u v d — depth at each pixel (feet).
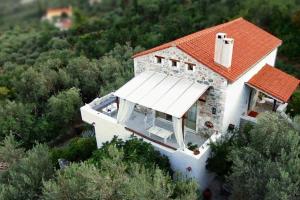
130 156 78.07
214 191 87.76
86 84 163.53
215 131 87.71
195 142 88.58
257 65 96.32
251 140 76.84
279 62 167.32
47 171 88.99
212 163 80.53
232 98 85.92
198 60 82.48
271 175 64.90
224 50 79.71
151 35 233.76
